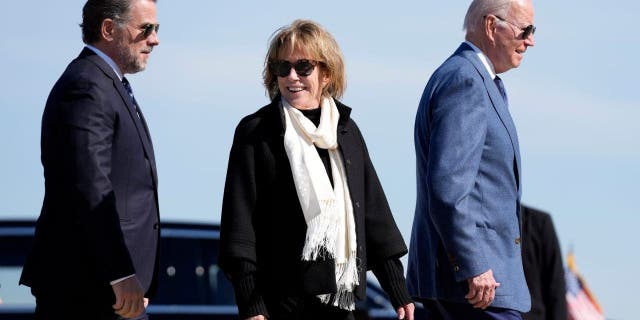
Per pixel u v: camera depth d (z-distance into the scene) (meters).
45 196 9.11
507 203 9.90
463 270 9.62
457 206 9.59
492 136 9.88
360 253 9.24
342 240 9.16
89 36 9.39
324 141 9.19
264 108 9.34
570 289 14.66
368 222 9.41
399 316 9.41
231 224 9.04
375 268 9.48
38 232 9.12
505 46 10.19
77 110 8.96
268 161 9.12
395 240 9.42
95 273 8.99
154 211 9.33
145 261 9.20
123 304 8.91
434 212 9.66
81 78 9.05
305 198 9.05
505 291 9.80
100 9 9.34
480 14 10.23
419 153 10.15
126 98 9.22
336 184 9.22
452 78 9.93
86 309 9.04
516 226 9.96
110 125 9.05
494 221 9.84
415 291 10.26
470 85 9.88
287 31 9.29
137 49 9.41
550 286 11.20
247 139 9.18
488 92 9.98
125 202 9.12
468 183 9.66
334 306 9.19
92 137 8.91
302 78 9.27
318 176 9.12
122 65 9.41
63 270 8.95
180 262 12.83
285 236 9.09
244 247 8.99
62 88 9.07
